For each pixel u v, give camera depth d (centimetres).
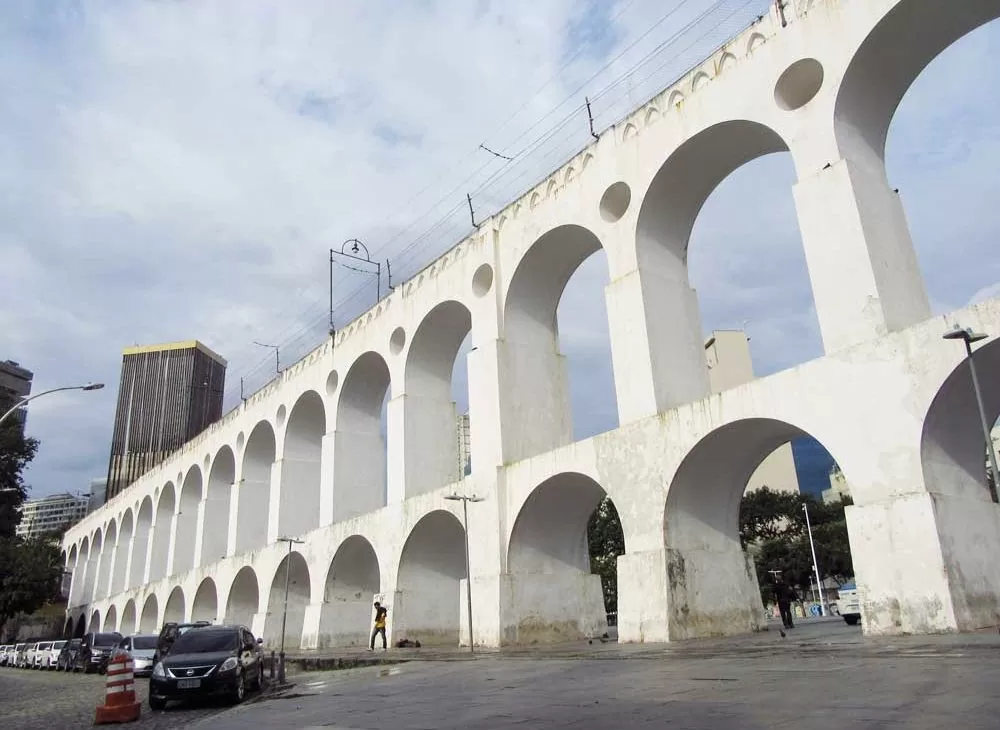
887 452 1298
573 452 1898
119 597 5206
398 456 2581
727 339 5566
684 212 1922
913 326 1293
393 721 755
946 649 938
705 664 1027
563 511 2106
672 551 1627
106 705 1160
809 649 1115
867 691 655
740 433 1595
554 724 634
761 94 1633
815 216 1487
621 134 1950
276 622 3192
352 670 1753
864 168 1495
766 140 1716
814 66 1570
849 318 1407
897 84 1545
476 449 2203
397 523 2505
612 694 802
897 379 1302
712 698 699
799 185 1519
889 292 1405
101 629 5506
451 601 2547
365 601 2922
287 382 3428
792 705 618
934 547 1210
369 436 3075
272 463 3819
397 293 2752
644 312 1795
